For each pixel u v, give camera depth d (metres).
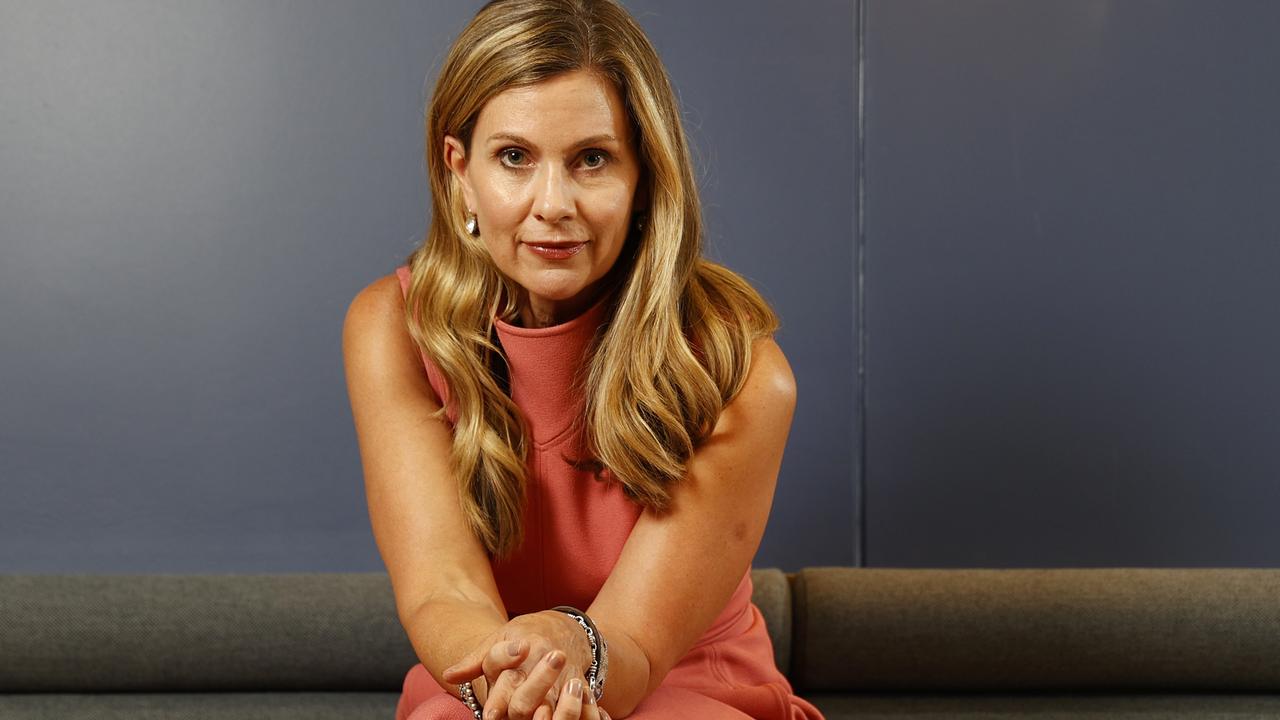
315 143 2.38
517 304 1.33
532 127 1.17
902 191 2.42
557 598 1.39
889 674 1.88
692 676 1.36
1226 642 1.86
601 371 1.29
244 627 1.88
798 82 2.42
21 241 2.35
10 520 2.37
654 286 1.25
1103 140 2.41
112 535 2.38
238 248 2.38
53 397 2.37
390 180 2.39
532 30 1.17
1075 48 2.40
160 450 2.39
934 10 2.41
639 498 1.28
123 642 1.86
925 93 2.41
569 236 1.18
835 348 2.43
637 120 1.21
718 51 2.41
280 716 1.82
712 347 1.31
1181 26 2.40
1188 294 2.41
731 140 2.41
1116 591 1.89
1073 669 1.87
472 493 1.30
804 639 1.89
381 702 1.88
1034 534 2.44
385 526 1.30
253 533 2.40
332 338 2.40
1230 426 2.42
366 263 2.39
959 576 1.92
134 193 2.36
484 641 1.06
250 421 2.40
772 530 2.45
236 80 2.37
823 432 2.44
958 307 2.42
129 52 2.35
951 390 2.43
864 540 2.45
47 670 1.86
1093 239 2.41
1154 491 2.43
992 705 1.87
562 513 1.35
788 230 2.42
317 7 2.37
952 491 2.44
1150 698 1.90
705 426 1.28
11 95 2.34
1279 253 2.40
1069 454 2.43
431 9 2.38
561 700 0.96
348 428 2.41
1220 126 2.40
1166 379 2.42
